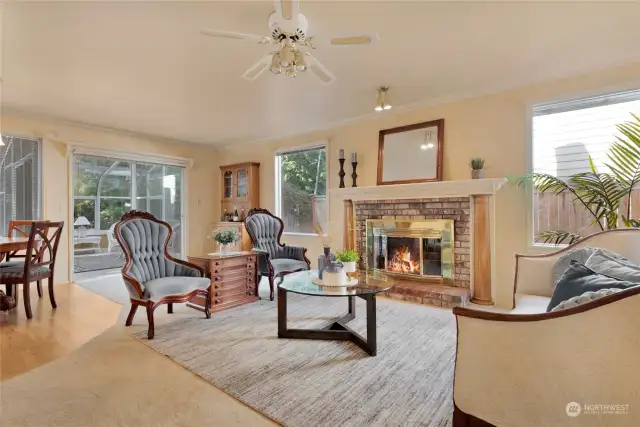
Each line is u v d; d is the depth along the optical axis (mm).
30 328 2893
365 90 3584
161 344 2555
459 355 1387
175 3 2057
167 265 3273
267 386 1947
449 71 3113
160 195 5977
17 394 1862
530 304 2102
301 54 2104
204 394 1874
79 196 5016
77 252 5000
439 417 1653
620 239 2277
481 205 3492
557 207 3264
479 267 3518
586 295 1283
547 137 3318
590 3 2084
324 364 2219
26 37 2430
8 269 3117
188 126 5023
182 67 2975
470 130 3727
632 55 2814
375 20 2262
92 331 2826
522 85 3396
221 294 3484
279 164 5812
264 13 2170
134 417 1666
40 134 4520
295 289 2508
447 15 2209
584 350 1165
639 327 1101
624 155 2734
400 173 4203
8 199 4320
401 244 4172
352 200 4457
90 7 2078
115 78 3209
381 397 1829
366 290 2428
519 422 1258
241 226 5637
